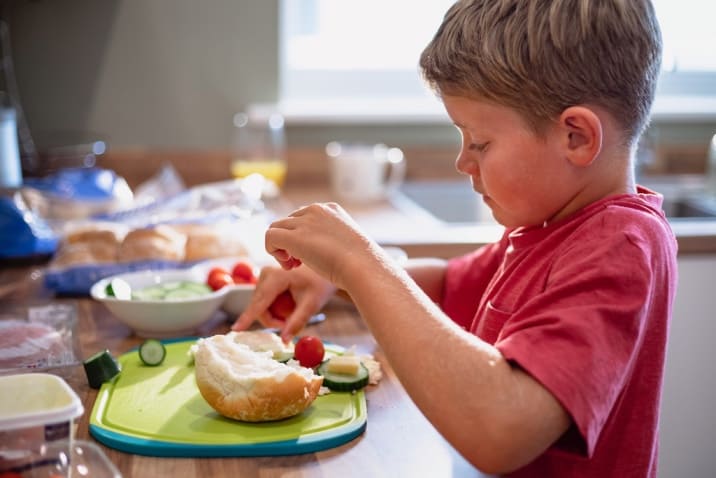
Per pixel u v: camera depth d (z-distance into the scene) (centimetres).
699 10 265
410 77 259
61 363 100
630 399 85
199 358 87
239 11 226
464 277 116
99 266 136
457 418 71
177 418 86
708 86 268
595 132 80
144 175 230
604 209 84
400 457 80
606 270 77
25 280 146
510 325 78
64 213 180
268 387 83
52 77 221
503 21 81
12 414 72
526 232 94
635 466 87
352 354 103
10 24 216
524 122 82
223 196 167
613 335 74
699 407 172
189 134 231
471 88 82
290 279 109
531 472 87
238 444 80
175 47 226
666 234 84
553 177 84
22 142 220
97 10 220
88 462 70
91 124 226
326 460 79
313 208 87
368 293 79
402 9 255
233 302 121
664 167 251
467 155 88
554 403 71
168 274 128
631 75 82
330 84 254
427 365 73
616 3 81
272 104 233
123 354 107
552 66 80
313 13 250
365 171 216
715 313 169
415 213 200
